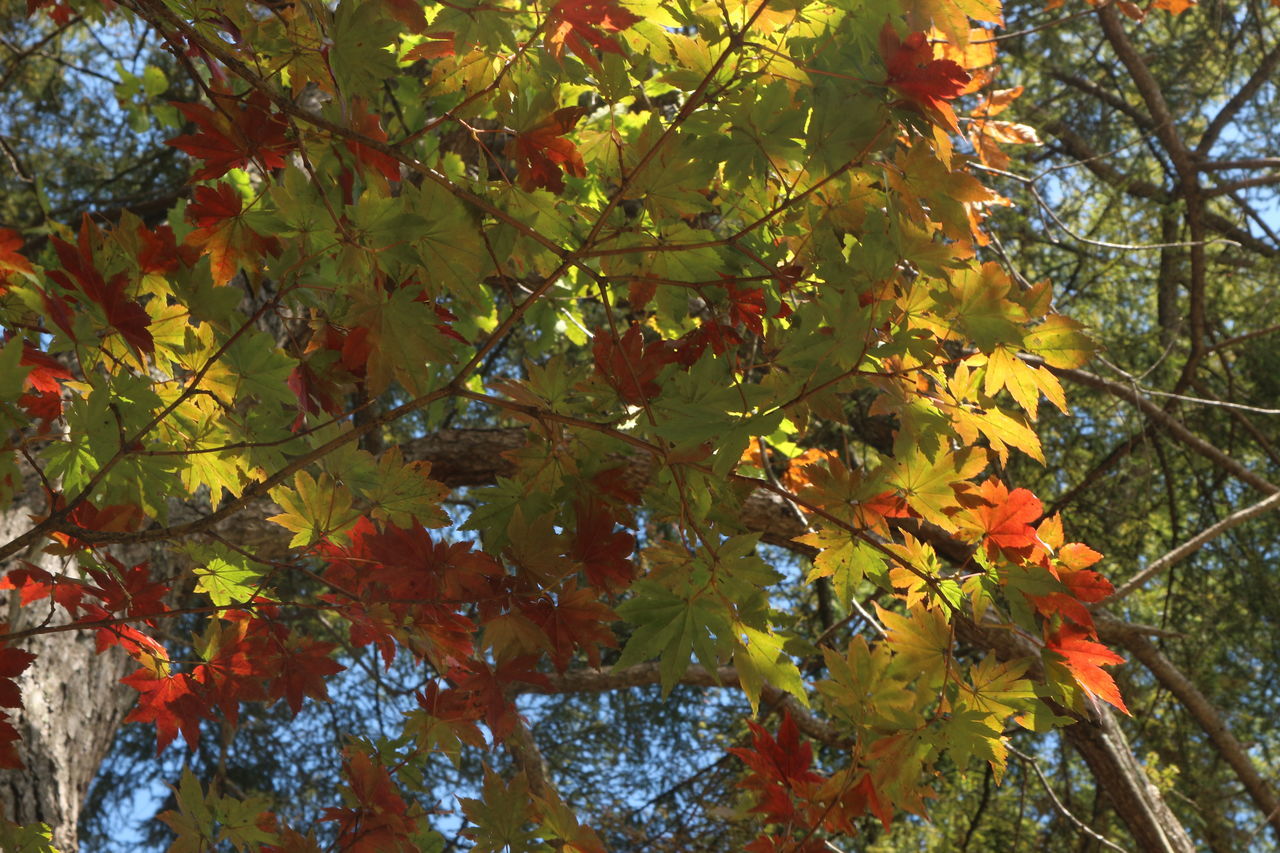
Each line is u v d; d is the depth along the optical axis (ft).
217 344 11.04
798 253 11.09
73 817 14.17
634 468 12.44
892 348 10.69
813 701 29.43
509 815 11.52
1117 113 36.27
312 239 10.89
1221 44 34.17
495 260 11.24
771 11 10.71
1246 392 32.12
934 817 27.48
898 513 11.08
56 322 10.58
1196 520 32.22
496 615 11.27
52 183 33.55
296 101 11.14
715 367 10.91
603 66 10.93
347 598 11.41
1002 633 16.74
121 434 10.78
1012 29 33.27
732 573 11.00
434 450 21.88
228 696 11.48
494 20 10.73
